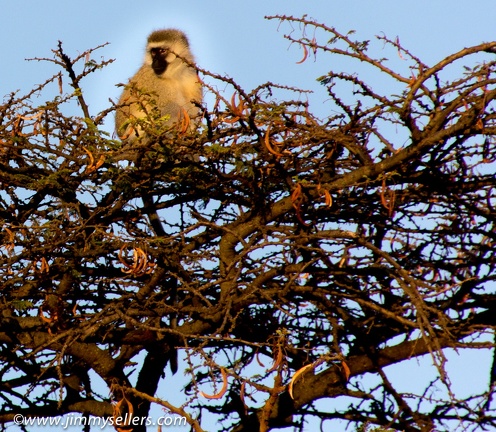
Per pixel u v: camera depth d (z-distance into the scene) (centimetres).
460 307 1033
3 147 986
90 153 945
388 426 948
